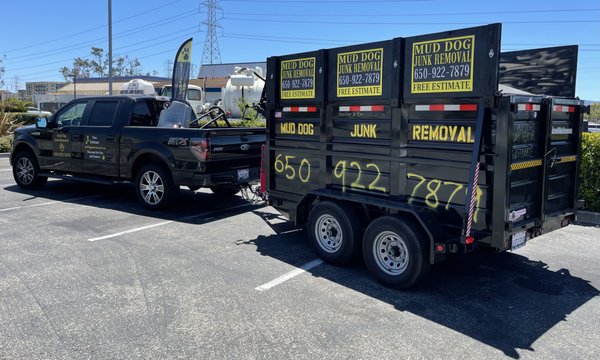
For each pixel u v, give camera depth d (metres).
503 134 4.07
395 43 4.76
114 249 5.95
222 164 7.77
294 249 6.07
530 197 4.64
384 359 3.44
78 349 3.52
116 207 8.48
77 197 9.38
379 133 5.05
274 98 6.22
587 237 6.66
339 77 5.37
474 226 4.39
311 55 5.65
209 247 6.11
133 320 4.00
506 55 5.93
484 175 4.27
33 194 9.63
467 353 3.53
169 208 8.15
